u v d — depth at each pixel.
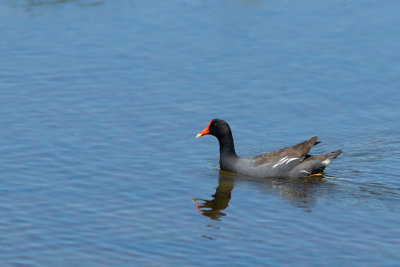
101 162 17.59
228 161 17.73
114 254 13.24
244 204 15.66
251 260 13.05
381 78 23.09
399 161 17.91
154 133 19.39
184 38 25.84
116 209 15.19
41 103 20.92
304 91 22.20
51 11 28.33
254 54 24.69
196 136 17.94
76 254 13.23
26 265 12.82
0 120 19.73
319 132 19.73
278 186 16.81
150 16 27.92
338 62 24.19
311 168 17.41
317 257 13.16
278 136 19.50
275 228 14.40
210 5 29.31
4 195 15.70
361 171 17.42
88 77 22.75
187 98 21.55
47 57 24.08
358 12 28.59
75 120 19.92
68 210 15.07
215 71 23.41
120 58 24.17
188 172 17.41
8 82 22.23
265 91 22.14
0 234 13.95
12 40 25.25
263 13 28.48
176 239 13.87
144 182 16.64
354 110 21.08
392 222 14.62
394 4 29.45
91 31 26.28
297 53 24.83
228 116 20.56
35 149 18.12
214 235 14.06
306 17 28.05
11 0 29.67
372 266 12.84
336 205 15.53
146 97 21.53
